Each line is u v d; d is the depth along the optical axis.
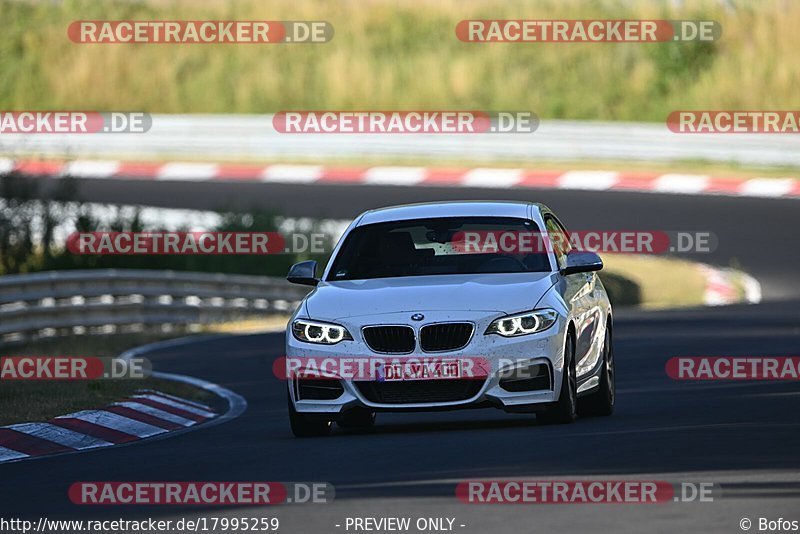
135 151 156.38
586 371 40.75
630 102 169.25
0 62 176.75
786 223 124.44
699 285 103.19
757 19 175.62
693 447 32.59
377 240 41.62
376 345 37.78
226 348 71.62
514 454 32.44
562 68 173.75
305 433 39.09
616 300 98.50
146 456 36.25
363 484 28.94
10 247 89.44
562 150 150.38
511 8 179.12
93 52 177.62
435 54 176.50
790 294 97.62
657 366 57.34
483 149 151.62
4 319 72.00
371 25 181.00
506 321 37.72
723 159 147.25
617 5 175.88
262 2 182.38
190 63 177.50
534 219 42.25
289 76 175.50
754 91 167.38
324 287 40.28
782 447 32.03
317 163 152.75
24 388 48.78
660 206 131.12
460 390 37.50
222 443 38.56
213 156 156.00
